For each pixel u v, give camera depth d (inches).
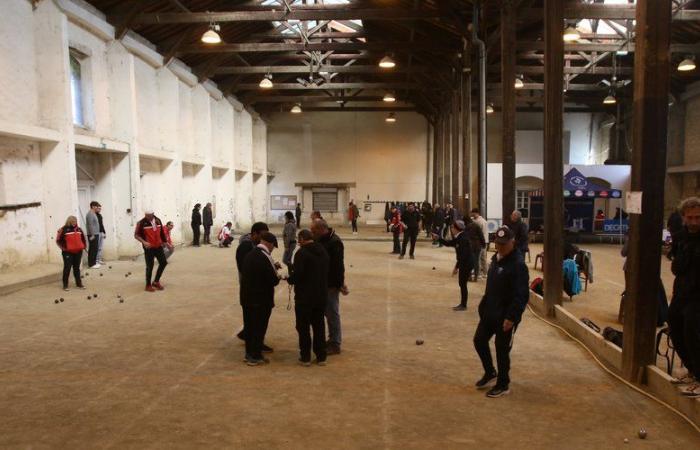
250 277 209.0
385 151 1187.3
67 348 230.8
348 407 168.9
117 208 529.7
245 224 1003.9
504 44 388.5
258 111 1122.7
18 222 394.9
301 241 210.5
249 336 211.3
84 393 179.0
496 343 177.9
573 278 351.3
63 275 372.5
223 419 159.0
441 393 181.6
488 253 612.4
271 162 1195.3
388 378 196.5
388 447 141.9
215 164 815.7
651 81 183.9
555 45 293.0
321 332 212.4
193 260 550.3
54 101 418.6
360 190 1189.7
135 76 566.6
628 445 143.9
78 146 461.4
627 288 194.9
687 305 159.9
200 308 315.3
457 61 701.3
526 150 1121.4
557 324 283.7
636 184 188.7
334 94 1055.6
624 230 784.9
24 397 175.2
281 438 146.9
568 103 1072.8
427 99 1070.4
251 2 616.4
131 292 365.1
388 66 662.5
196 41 661.9
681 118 862.5
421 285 403.9
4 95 370.0
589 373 203.3
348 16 535.8
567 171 833.5
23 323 275.4
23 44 393.4
